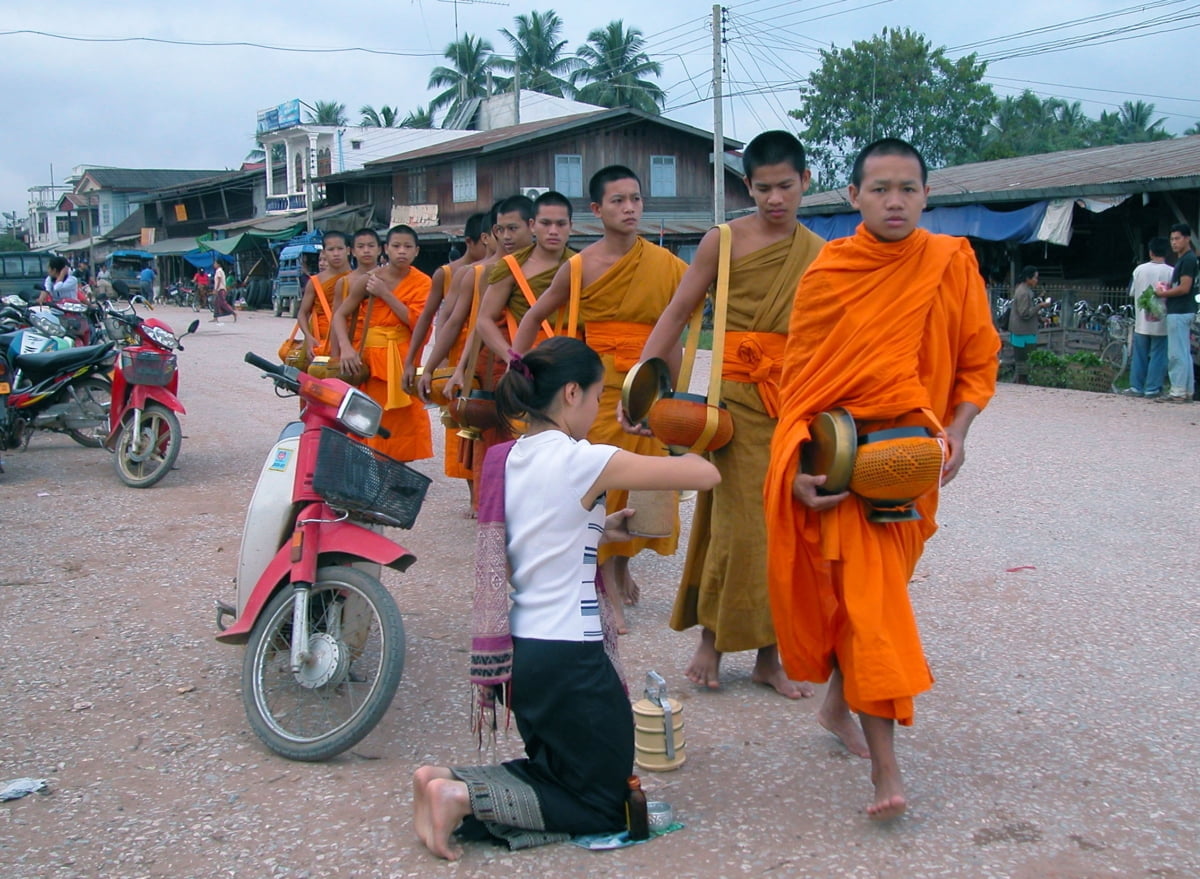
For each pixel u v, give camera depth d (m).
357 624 4.04
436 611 5.22
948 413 3.36
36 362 8.96
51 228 91.31
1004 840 3.10
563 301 5.06
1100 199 15.05
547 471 2.95
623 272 4.89
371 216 38.53
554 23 52.34
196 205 54.25
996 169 19.86
